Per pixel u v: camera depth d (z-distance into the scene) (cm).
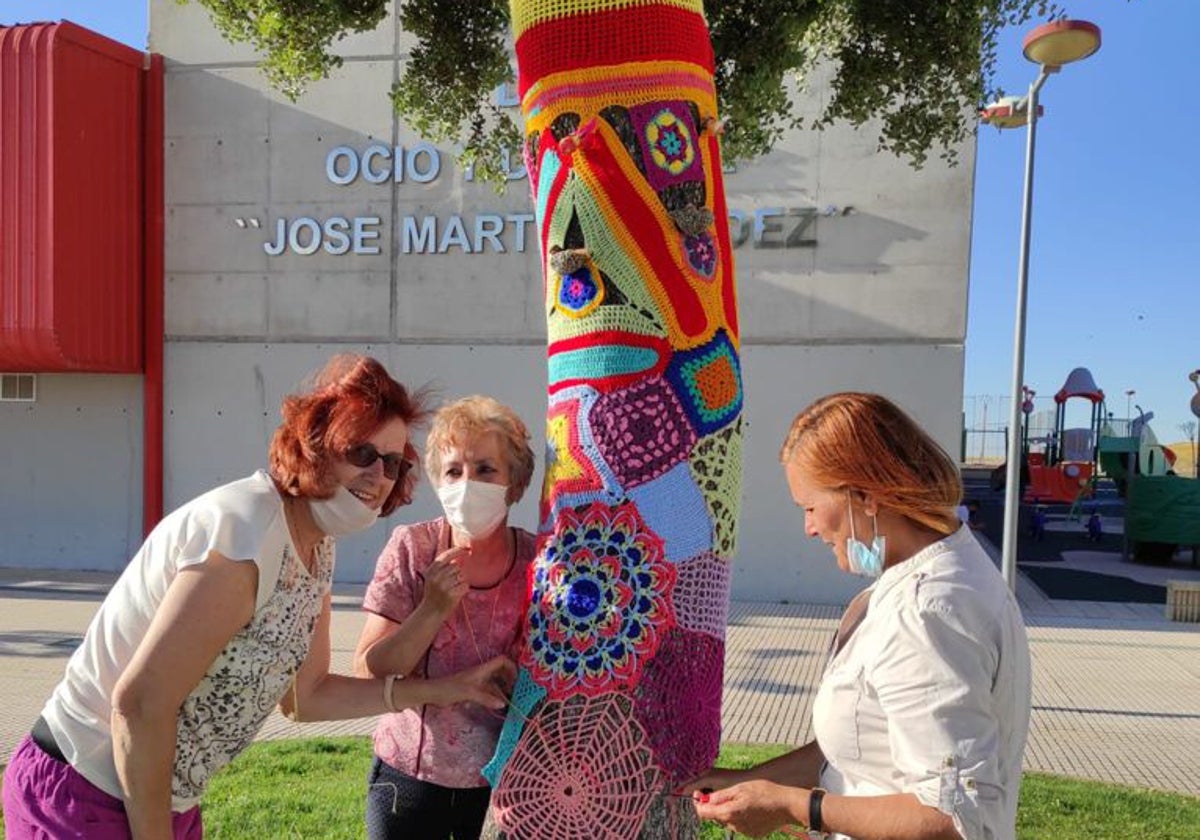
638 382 202
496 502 224
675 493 201
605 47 206
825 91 1035
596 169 204
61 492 1259
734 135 389
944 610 155
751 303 1069
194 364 1222
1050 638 916
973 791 145
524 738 201
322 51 378
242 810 434
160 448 1230
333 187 1181
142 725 171
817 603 1052
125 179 1198
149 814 175
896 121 400
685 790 198
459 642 232
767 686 710
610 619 196
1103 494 3197
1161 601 1142
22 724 613
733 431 212
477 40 393
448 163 1153
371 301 1177
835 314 1053
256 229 1200
